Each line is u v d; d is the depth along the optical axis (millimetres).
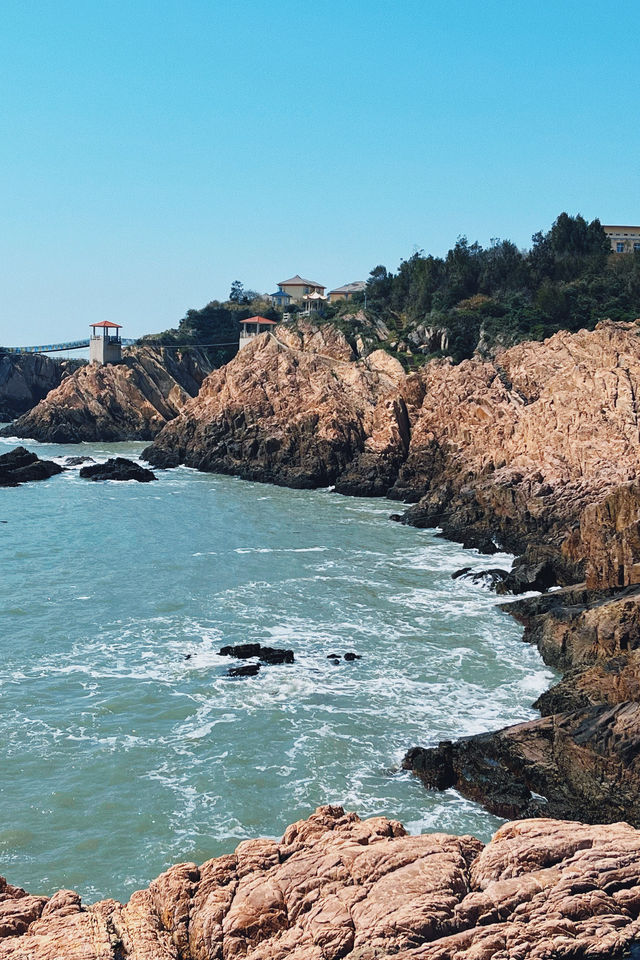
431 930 27703
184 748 53469
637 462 101750
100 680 62469
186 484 147250
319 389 162375
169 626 72875
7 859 43188
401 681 62750
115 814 46812
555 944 26781
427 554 97562
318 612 76688
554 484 103250
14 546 98375
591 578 71562
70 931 30531
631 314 172750
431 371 152000
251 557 94688
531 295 199000
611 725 47906
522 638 70688
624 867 29781
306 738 54688
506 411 130875
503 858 30609
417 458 137875
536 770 48281
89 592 81438
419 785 49969
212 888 32125
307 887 30812
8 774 50344
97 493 135875
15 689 60844
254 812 46969
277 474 150250
